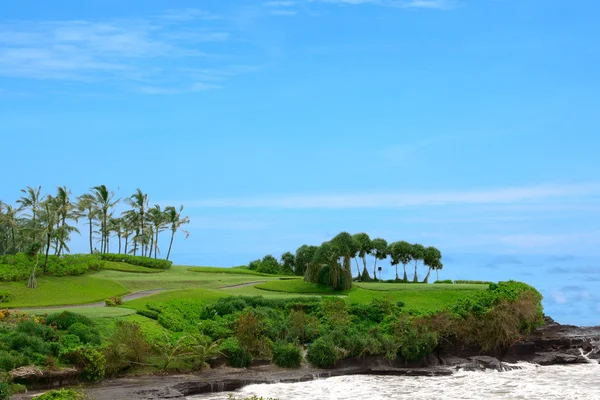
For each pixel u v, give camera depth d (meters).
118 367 58.12
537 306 83.31
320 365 66.12
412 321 72.06
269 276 115.38
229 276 110.62
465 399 54.28
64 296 81.75
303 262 105.75
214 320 72.94
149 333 65.25
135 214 144.25
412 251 121.19
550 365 72.94
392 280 121.06
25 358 52.44
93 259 106.00
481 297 78.69
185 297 80.69
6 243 131.25
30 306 76.12
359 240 119.19
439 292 90.00
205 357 62.72
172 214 145.12
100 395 51.03
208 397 54.19
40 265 91.75
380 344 68.31
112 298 77.62
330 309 77.44
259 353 65.88
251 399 36.34
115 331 61.06
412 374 65.62
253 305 79.69
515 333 76.06
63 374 52.91
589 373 67.69
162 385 55.12
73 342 57.53
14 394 49.06
